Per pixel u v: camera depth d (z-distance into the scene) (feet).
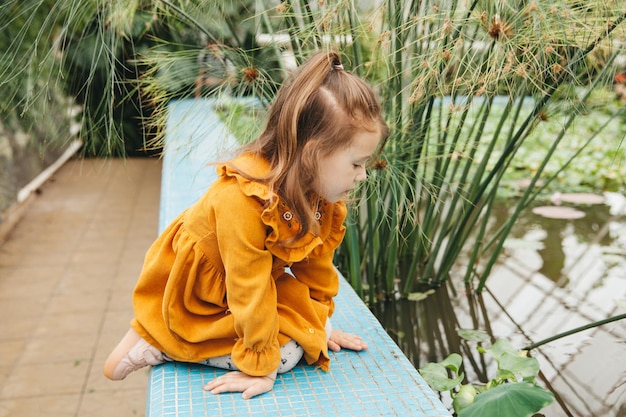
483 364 7.04
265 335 4.40
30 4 7.59
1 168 15.31
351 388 4.67
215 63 7.34
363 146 4.12
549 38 5.65
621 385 6.50
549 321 7.90
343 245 8.52
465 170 8.05
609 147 14.55
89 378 8.48
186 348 4.76
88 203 17.43
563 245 10.39
